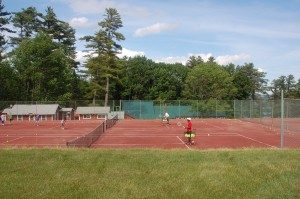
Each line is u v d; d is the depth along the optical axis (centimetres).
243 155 1730
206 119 7081
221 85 9469
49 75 8544
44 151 1812
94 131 3909
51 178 1263
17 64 8544
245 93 11325
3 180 1230
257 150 1948
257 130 4675
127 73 10700
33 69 8319
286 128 4784
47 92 8581
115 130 4634
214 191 1124
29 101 7956
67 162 1523
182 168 1429
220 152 1834
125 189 1139
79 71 9912
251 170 1396
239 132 4416
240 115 6956
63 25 9869
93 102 8175
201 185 1190
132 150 1925
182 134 4125
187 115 7719
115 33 8719
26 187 1150
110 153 1764
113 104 7844
